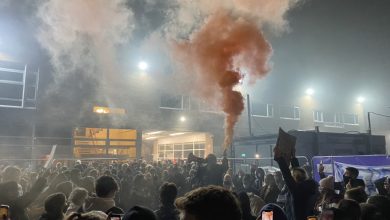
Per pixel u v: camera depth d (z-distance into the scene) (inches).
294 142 176.2
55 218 145.4
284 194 234.5
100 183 162.9
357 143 655.8
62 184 195.9
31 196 171.2
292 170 187.0
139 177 277.3
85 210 156.9
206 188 64.2
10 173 214.1
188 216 61.2
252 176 354.6
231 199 62.2
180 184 323.9
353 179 221.0
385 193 227.1
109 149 915.4
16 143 795.4
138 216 85.8
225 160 283.3
